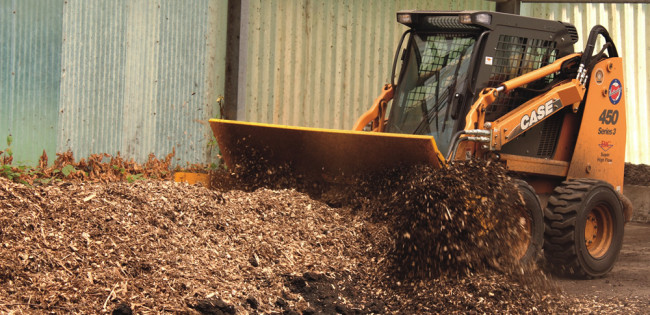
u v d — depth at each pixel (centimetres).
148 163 1073
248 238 631
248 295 538
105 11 1058
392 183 720
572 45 833
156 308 488
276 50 1131
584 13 1332
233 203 690
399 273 634
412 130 794
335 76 1177
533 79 779
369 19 1193
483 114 739
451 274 629
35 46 1039
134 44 1073
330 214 717
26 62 1039
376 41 1201
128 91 1073
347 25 1178
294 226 678
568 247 745
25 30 1036
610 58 838
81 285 493
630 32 1353
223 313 503
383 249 665
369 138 700
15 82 1036
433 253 634
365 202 735
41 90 1041
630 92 1359
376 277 629
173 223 618
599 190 771
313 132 732
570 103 797
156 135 1088
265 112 1130
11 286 475
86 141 1058
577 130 820
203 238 609
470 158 705
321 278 593
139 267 536
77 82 1050
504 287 608
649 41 1359
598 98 823
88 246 544
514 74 784
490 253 648
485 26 754
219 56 1107
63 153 1039
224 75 1111
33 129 1041
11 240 521
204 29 1097
